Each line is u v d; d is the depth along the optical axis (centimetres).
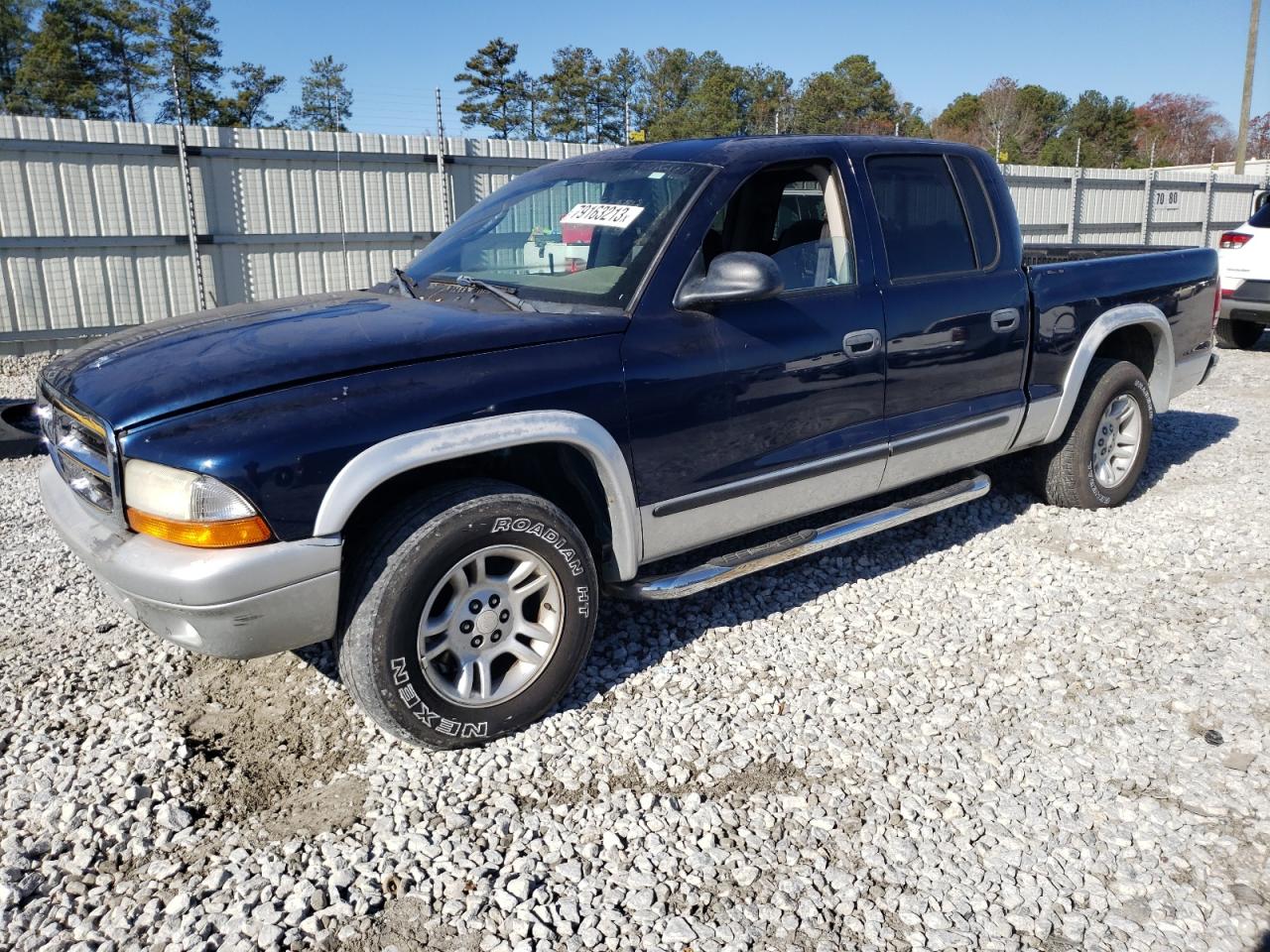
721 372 345
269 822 279
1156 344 548
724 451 353
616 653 375
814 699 344
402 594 285
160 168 1044
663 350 332
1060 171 1742
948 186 435
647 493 336
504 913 244
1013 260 454
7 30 5453
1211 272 579
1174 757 309
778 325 361
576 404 313
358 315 328
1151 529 504
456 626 303
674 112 6688
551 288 354
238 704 344
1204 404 823
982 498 548
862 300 389
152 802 286
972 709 338
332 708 340
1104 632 392
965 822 278
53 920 241
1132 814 282
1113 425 525
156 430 266
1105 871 259
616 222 358
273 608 272
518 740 318
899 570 455
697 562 417
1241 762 305
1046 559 466
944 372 421
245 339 303
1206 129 7731
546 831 274
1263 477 592
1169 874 258
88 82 5400
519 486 313
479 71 6209
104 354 315
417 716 296
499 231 396
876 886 255
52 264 1000
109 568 276
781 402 364
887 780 299
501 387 300
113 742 315
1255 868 260
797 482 378
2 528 523
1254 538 486
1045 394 473
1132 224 1898
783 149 383
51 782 294
